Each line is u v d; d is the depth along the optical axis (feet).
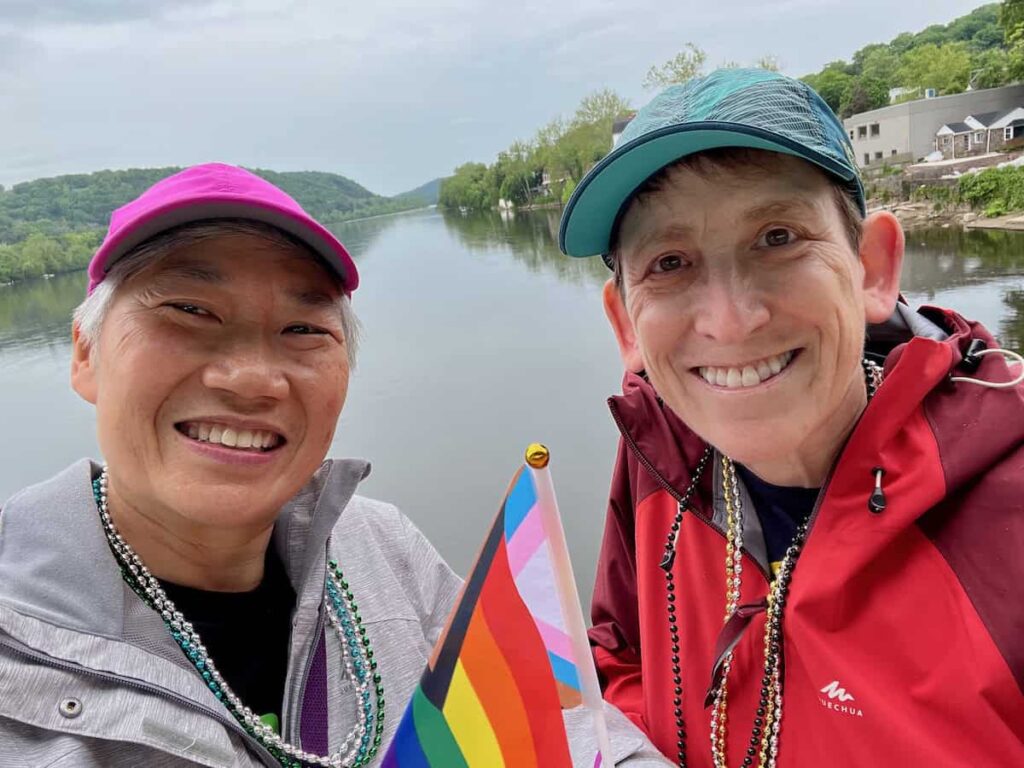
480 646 1.36
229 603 1.69
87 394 1.57
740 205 1.45
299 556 1.81
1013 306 9.00
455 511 7.82
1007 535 1.44
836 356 1.51
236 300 1.47
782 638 1.69
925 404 1.58
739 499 1.82
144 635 1.52
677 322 1.57
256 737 1.58
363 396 12.03
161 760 1.42
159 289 1.43
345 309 1.68
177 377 1.45
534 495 1.31
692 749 1.89
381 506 2.19
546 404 10.79
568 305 17.44
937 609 1.49
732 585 1.82
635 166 1.47
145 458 1.49
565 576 1.29
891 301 1.64
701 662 1.87
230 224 1.44
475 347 14.46
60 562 1.49
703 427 1.66
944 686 1.45
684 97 1.50
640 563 2.03
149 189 1.55
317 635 1.73
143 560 1.60
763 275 1.47
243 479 1.50
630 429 2.02
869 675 1.52
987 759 1.41
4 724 1.34
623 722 1.90
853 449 1.57
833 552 1.58
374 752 1.71
